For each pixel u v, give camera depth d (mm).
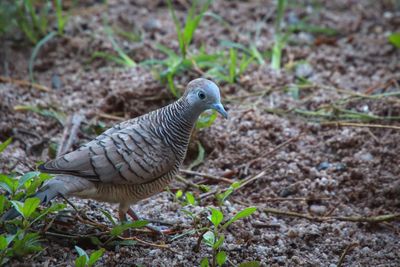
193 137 12039
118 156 8797
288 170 11555
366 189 11133
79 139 12070
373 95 13305
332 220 10461
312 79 14094
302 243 9820
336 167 11633
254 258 9250
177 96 13016
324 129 12594
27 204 8078
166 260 8969
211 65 13656
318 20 16359
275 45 14688
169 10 16453
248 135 12320
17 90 13273
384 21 16438
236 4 16703
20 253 8258
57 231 9164
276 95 13500
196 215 9844
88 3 16422
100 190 8867
